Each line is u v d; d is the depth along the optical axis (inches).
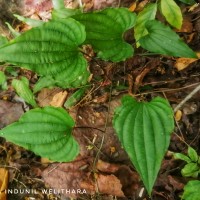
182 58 11.1
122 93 11.2
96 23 8.3
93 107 11.3
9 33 13.3
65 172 10.8
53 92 11.8
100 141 11.0
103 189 10.3
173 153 10.0
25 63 7.0
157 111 8.0
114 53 8.6
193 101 10.6
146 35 8.9
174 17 10.1
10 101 12.2
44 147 8.1
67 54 7.7
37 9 13.5
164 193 10.1
